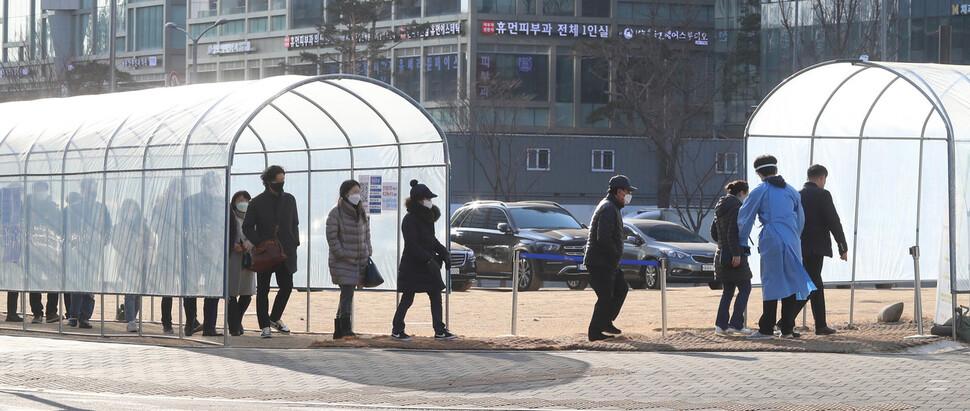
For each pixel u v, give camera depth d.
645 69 63.06
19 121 18.00
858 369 11.10
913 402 9.23
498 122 66.50
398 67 76.69
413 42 76.00
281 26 83.25
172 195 14.73
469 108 67.25
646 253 27.95
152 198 15.03
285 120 17.70
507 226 27.58
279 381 11.02
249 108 14.20
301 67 81.31
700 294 24.12
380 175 17.31
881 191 16.77
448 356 12.72
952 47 64.69
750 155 16.33
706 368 11.32
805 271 13.59
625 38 69.31
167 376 11.41
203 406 9.59
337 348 13.66
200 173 14.34
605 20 75.12
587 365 11.73
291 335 15.99
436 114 74.12
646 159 66.44
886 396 9.55
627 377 10.85
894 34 58.72
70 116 17.23
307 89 15.96
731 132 72.94
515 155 65.69
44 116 17.78
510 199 64.56
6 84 81.38
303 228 18.38
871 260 16.69
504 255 27.50
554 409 9.27
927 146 16.94
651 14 69.06
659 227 29.12
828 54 60.56
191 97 15.64
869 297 22.09
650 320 17.67
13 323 18.28
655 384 10.41
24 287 16.92
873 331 14.62
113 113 16.52
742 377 10.70
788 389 10.00
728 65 73.31
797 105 16.02
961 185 13.18
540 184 65.94
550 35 74.75
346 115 16.89
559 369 11.48
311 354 13.05
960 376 10.58
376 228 17.28
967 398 9.38
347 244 14.67
